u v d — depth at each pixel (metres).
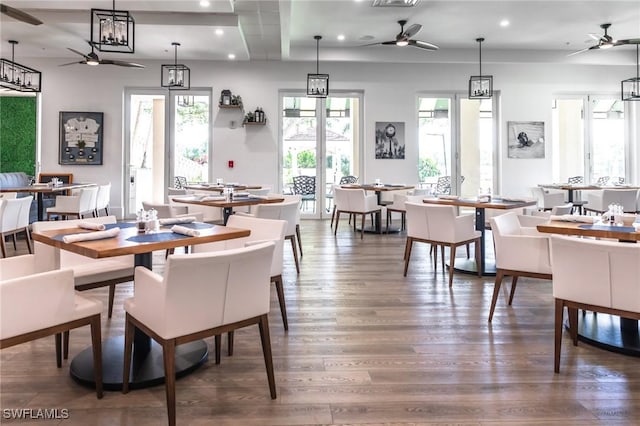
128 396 2.01
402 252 5.64
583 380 2.17
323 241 6.51
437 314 3.20
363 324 2.99
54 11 6.29
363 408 1.92
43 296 1.74
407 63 9.18
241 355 2.48
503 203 4.36
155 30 6.80
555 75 9.38
